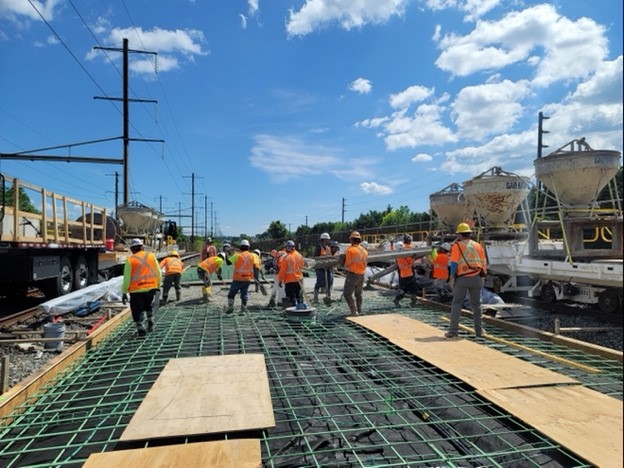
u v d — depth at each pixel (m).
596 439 3.22
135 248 7.13
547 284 10.23
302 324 7.66
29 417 3.97
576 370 5.03
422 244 15.85
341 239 34.62
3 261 9.01
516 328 7.05
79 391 4.51
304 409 4.00
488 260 10.91
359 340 6.47
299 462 3.12
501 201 11.85
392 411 3.92
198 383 4.39
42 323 8.47
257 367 4.91
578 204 10.62
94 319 8.32
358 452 3.28
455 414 3.84
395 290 12.83
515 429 3.56
